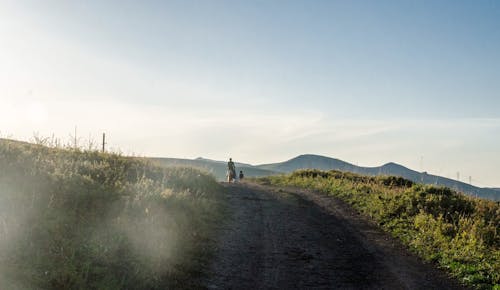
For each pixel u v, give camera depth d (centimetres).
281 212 1780
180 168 2327
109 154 2120
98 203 1135
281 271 1067
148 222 1126
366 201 1958
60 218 950
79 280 750
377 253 1261
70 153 1891
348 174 3397
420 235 1397
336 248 1293
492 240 1382
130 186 1428
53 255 802
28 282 701
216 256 1116
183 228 1211
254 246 1253
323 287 982
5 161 1241
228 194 2197
